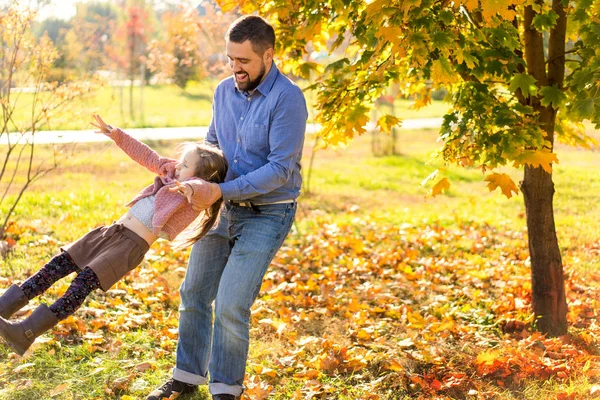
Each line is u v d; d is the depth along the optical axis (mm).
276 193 3273
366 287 5883
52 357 3906
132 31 32188
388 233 8242
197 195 2947
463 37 3881
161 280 5582
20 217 7484
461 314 5145
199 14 13367
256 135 3229
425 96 5199
